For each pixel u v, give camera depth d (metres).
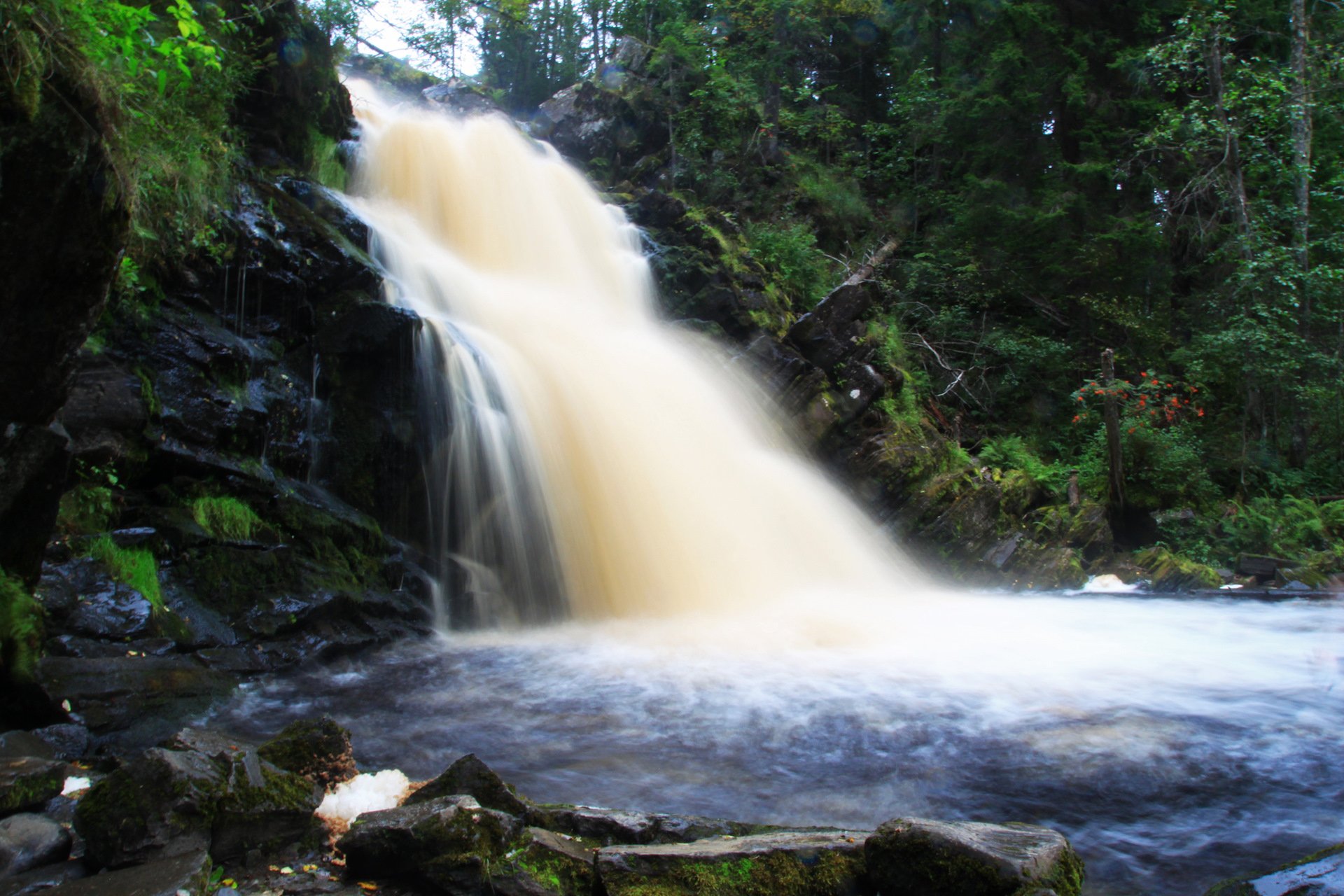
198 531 8.64
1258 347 18.98
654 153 27.14
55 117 4.91
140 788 3.74
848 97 31.34
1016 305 24.42
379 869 3.72
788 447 16.66
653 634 10.88
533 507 12.00
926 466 16.73
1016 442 19.61
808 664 8.95
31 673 5.86
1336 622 11.55
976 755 6.07
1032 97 23.95
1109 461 16.91
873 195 28.47
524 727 6.71
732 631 10.97
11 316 5.14
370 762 5.89
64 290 5.27
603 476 12.85
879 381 17.44
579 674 8.48
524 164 19.42
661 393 14.84
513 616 11.45
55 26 4.98
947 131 26.23
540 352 13.87
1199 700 7.46
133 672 6.73
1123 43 25.75
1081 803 5.23
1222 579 15.21
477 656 9.38
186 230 9.73
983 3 26.30
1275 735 6.48
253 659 8.13
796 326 17.88
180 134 9.34
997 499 16.58
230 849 3.80
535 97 37.72
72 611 6.88
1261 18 24.50
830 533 15.60
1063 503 17.48
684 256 19.25
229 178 10.91
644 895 3.47
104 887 3.32
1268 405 20.72
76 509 7.77
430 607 10.76
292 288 11.07
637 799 5.25
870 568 15.62
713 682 8.10
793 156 27.66
